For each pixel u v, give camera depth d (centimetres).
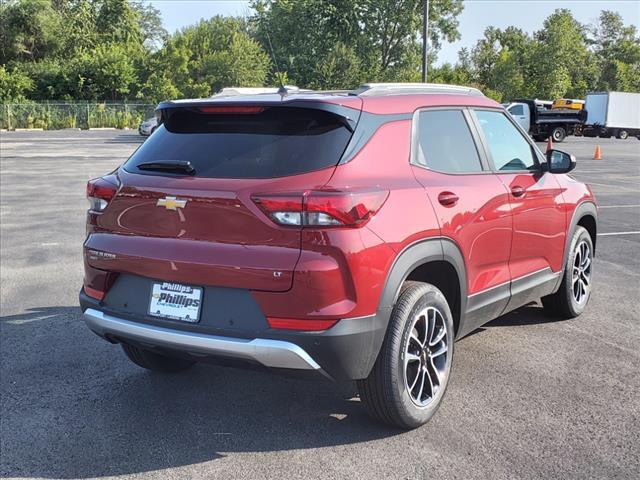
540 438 342
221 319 310
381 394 331
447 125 394
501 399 391
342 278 298
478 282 396
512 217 422
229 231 308
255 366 311
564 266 514
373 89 361
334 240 295
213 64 5228
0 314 574
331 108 321
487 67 7656
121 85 5212
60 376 438
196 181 321
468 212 375
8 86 4934
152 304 332
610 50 9994
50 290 652
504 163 438
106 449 338
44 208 1197
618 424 358
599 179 1733
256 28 5819
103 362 464
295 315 297
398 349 328
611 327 527
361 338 306
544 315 555
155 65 5294
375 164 329
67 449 338
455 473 309
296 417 373
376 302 311
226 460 326
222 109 340
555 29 6531
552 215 477
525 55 6788
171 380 430
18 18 6194
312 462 322
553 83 6569
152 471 316
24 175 1745
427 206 344
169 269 321
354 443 340
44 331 530
